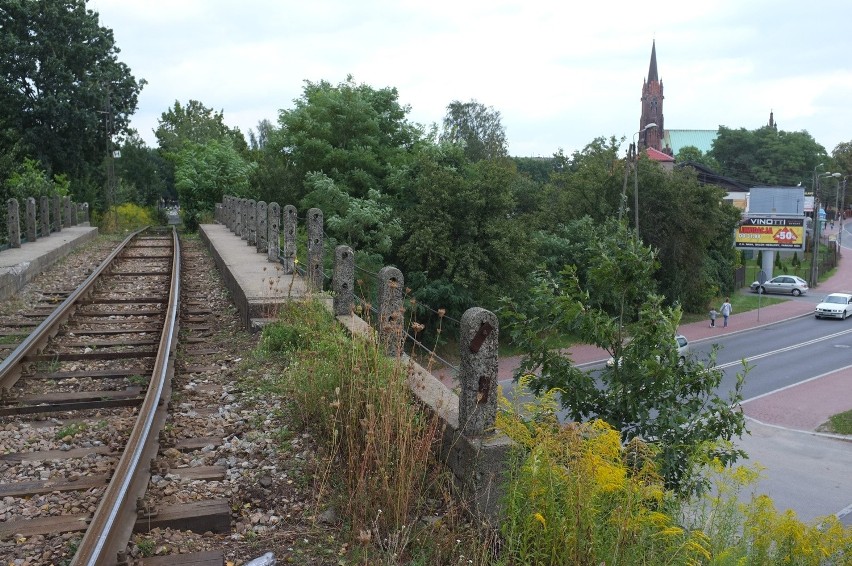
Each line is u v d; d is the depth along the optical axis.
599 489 3.95
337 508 4.71
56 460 5.45
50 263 16.61
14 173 27.69
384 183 31.95
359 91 32.75
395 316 6.49
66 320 10.45
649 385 6.01
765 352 35.28
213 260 17.95
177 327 9.73
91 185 46.84
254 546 4.29
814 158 102.06
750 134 104.56
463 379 4.86
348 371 5.84
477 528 4.45
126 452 5.12
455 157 33.16
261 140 87.94
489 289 29.17
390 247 28.12
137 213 52.09
